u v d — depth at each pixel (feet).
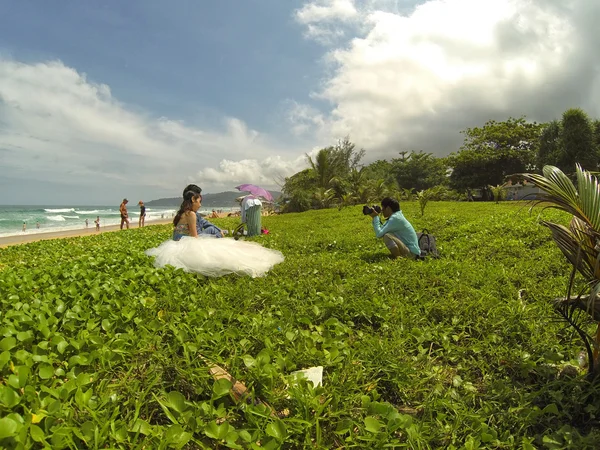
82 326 10.48
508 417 7.22
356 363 9.02
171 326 9.89
